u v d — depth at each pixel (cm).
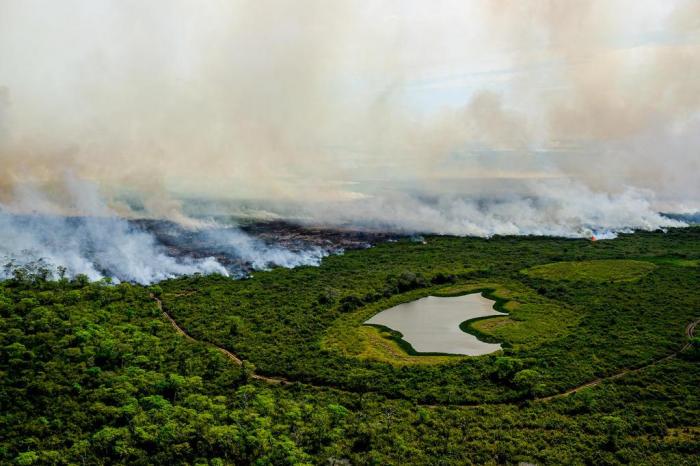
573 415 15500
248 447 13862
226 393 16662
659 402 16000
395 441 14275
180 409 14975
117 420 14525
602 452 13812
